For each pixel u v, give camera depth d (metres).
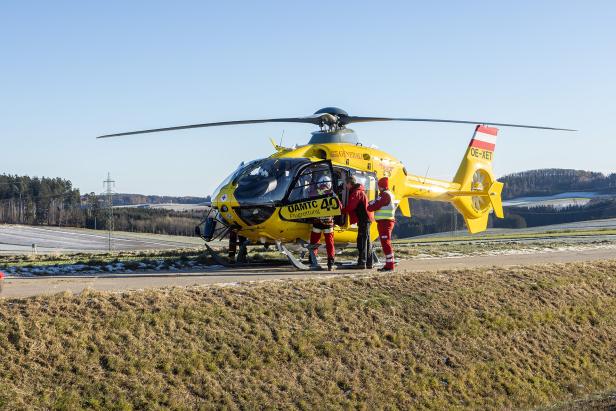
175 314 11.70
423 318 13.88
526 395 12.69
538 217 179.75
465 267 18.48
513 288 16.30
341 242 19.67
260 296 13.12
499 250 25.81
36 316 10.66
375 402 11.25
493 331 14.18
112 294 11.94
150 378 10.18
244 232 17.88
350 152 19.80
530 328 14.77
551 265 18.89
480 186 29.47
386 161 20.92
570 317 15.84
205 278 15.27
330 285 14.41
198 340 11.29
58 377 9.72
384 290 14.68
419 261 21.00
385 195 17.19
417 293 14.81
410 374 12.16
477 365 12.98
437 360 12.77
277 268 18.20
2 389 9.16
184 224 143.38
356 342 12.43
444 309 14.38
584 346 14.96
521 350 14.00
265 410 10.39
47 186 172.38
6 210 159.00
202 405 10.09
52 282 13.98
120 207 158.62
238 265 18.62
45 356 9.96
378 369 12.01
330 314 13.04
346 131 20.56
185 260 19.31
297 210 17.44
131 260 19.12
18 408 8.98
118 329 10.89
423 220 155.62
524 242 31.28
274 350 11.57
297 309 12.90
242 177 17.61
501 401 12.30
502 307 15.20
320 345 12.05
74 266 17.44
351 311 13.38
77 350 10.23
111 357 10.27
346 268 17.94
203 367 10.75
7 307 10.84
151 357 10.57
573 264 19.34
